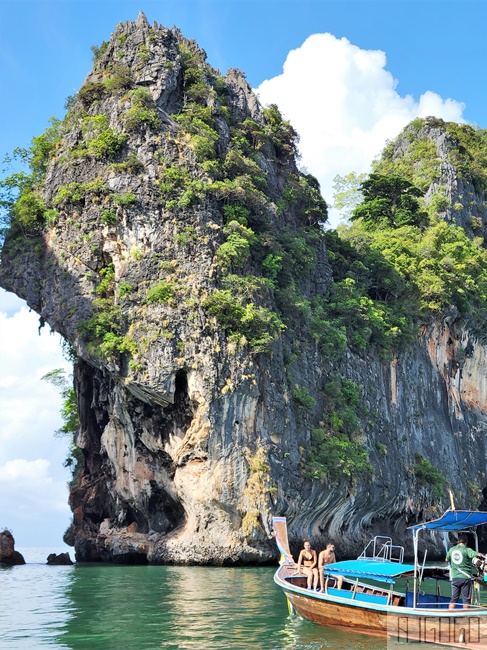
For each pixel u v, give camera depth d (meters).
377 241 91.88
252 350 57.28
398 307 82.38
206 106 70.06
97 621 27.59
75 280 60.19
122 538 58.62
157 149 62.16
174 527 58.25
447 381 86.50
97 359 57.09
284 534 34.53
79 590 37.47
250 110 79.31
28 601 33.34
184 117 66.31
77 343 58.41
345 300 74.81
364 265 82.75
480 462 87.38
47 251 62.34
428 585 37.22
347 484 62.19
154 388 55.00
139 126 62.69
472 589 24.22
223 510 54.25
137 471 58.62
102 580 42.56
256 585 38.78
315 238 76.38
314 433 61.62
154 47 68.81
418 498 73.75
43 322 62.47
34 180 67.50
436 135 124.75
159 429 57.28
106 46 72.50
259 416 56.97
